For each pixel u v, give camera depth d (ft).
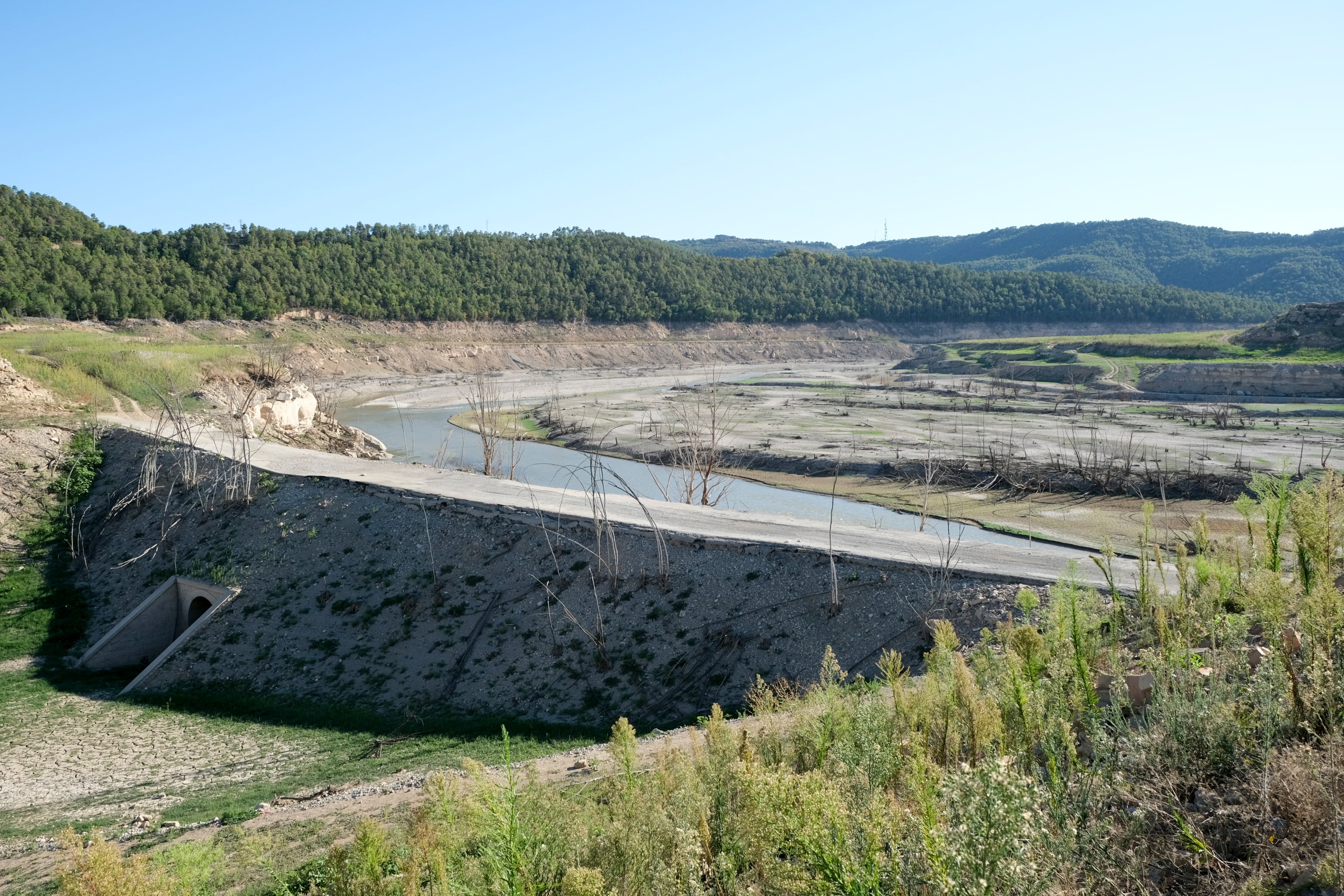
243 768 97.55
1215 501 191.42
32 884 64.54
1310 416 304.71
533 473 251.39
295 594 134.31
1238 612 38.34
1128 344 456.86
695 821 31.30
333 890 31.68
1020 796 19.70
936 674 34.68
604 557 127.75
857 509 209.56
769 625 114.11
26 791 92.43
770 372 628.69
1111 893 20.59
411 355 545.44
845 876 20.54
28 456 167.94
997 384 440.45
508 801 30.40
